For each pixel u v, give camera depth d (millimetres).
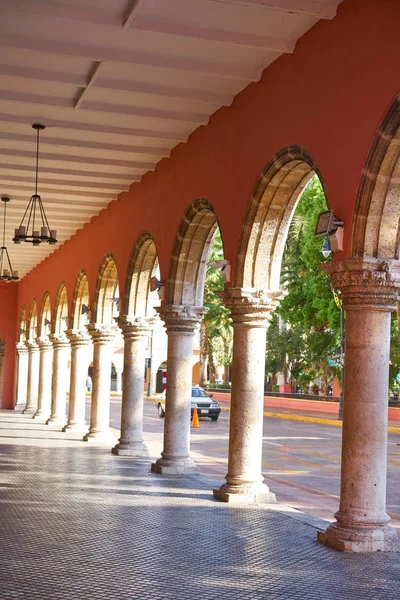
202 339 54969
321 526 9539
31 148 14953
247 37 9828
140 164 15922
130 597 6508
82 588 6723
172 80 11438
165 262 14953
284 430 27922
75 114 12977
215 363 59094
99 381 20234
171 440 14133
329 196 9164
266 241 11406
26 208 18969
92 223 21312
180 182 14352
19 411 33469
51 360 29719
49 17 9281
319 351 37938
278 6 8781
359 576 7328
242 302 11367
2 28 9688
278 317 45031
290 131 10125
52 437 21203
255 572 7406
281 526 9531
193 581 7055
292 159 10273
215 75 10781
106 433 20172
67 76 11297
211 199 12805
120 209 18484
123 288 18000
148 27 9352
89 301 21203
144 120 13188
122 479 13180
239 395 11414
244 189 11477
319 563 7785
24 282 33938
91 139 14375
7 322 35875
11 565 7461
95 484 12570
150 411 39781
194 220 13969
